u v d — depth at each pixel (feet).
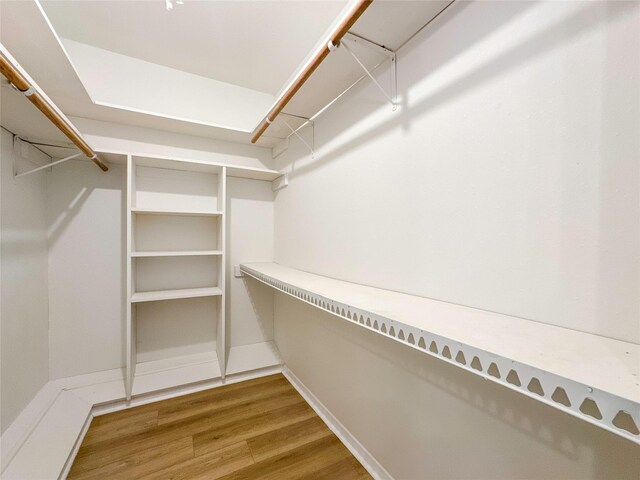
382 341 4.03
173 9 4.91
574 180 2.12
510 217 2.53
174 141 6.96
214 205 7.49
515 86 2.48
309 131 6.15
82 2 4.75
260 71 6.89
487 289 2.71
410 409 3.58
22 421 4.45
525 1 2.40
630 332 1.86
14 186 4.59
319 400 5.75
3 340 4.17
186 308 7.21
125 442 4.81
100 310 6.34
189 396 6.27
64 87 4.66
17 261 4.65
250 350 7.74
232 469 4.25
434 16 3.22
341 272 4.98
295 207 6.85
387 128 3.98
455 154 3.03
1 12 2.95
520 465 2.43
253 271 6.48
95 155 5.25
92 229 6.24
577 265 2.11
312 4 4.80
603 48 1.96
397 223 3.81
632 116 1.84
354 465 4.36
